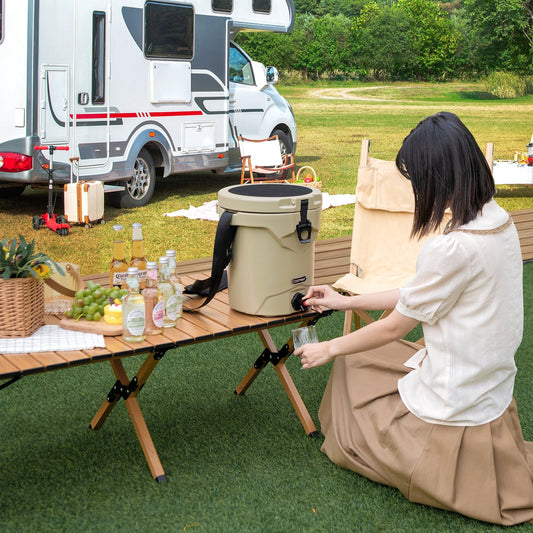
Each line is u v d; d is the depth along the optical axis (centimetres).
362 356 274
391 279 368
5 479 263
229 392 339
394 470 244
